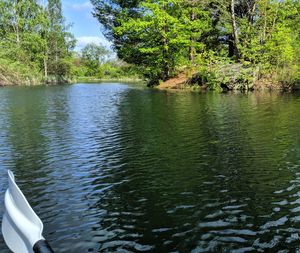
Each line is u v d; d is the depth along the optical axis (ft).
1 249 14.99
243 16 103.60
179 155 29.12
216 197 20.65
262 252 15.05
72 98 78.48
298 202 19.77
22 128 40.96
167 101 66.64
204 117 46.47
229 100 65.41
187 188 22.08
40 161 28.02
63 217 18.38
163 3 107.55
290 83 81.87
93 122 44.65
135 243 15.87
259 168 25.57
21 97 82.33
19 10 189.16
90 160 28.14
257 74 85.97
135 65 131.54
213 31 114.32
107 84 156.35
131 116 49.06
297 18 96.58
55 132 38.60
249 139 33.88
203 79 96.17
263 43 89.66
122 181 23.43
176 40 104.78
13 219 9.87
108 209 19.27
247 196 20.71
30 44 181.27
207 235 16.46
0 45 173.58
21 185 22.93
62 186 22.66
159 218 18.17
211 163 26.86
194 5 107.45
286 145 31.42
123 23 110.93
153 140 34.32
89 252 15.19
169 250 15.30
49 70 188.96
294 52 83.56
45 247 8.87
